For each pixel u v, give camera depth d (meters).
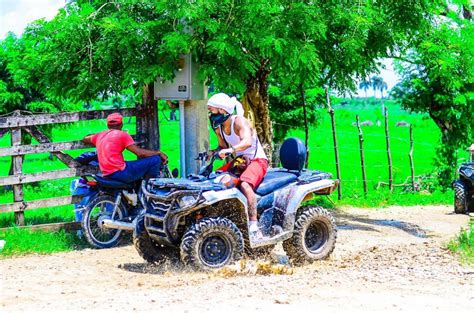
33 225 12.43
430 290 7.78
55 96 13.75
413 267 9.24
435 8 15.55
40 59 12.93
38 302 7.64
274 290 7.75
